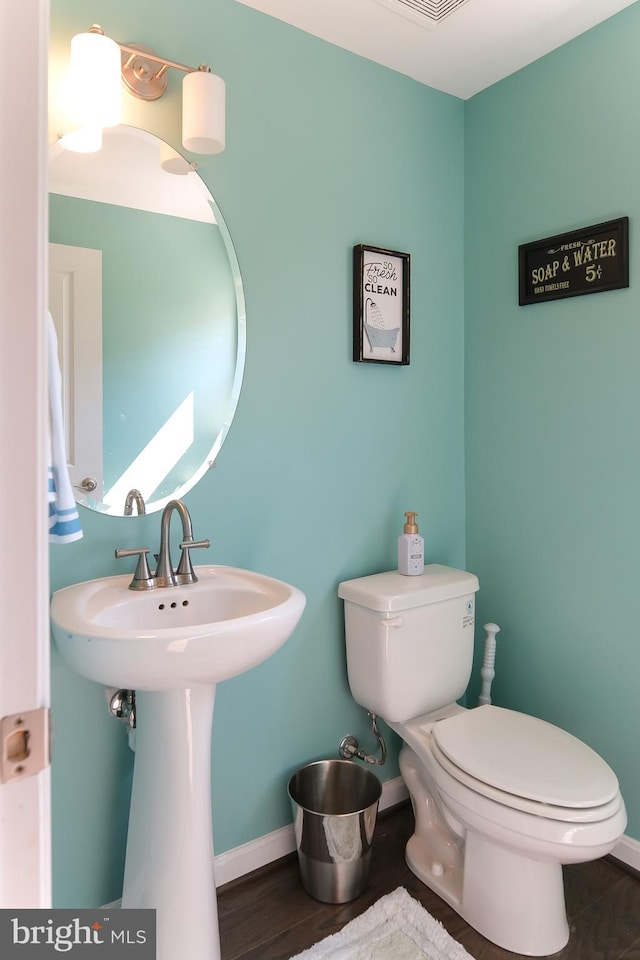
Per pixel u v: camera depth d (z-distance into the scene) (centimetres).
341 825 152
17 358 49
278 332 165
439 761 146
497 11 159
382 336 185
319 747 179
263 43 158
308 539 174
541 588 189
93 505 139
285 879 164
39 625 50
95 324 140
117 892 143
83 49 118
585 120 171
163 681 107
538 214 185
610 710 170
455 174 206
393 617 164
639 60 157
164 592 133
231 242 155
